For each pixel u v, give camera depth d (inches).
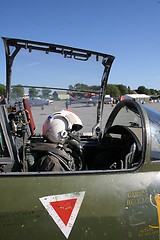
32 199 60.4
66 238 61.0
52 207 61.1
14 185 60.7
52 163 73.8
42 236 59.6
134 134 90.2
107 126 114.8
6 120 76.2
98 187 65.2
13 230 58.6
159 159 74.3
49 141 81.4
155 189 69.9
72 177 64.6
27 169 74.5
